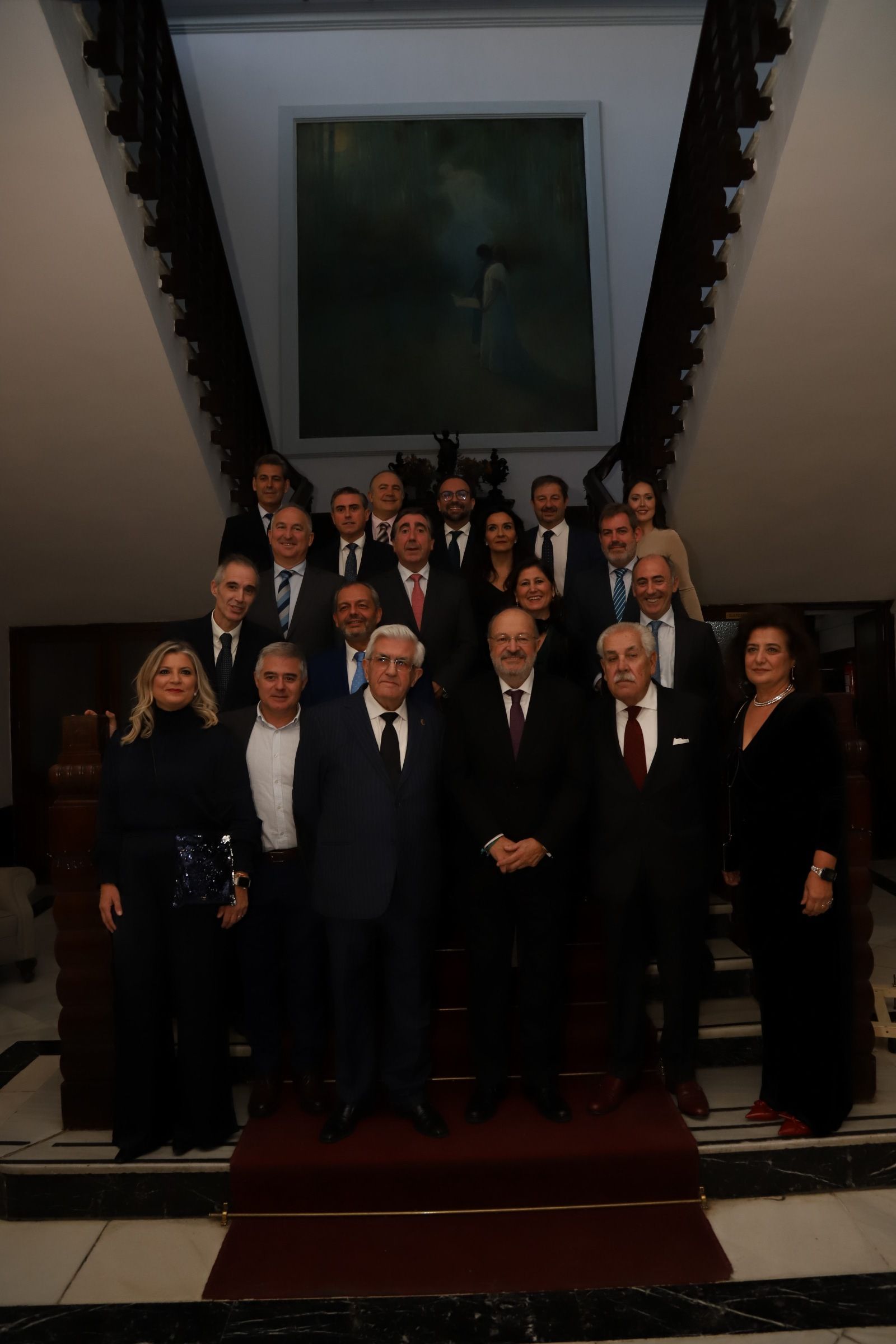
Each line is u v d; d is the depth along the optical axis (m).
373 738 2.75
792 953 2.73
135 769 2.73
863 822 3.01
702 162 4.39
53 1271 2.40
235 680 3.24
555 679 2.90
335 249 7.00
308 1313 2.20
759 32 3.52
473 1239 2.46
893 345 4.40
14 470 5.00
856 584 6.39
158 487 5.19
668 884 2.74
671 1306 2.21
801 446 5.01
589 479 5.94
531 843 2.65
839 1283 2.28
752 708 2.89
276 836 2.88
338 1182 2.58
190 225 4.68
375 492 4.49
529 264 7.00
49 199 3.72
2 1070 3.57
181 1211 2.63
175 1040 3.04
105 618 6.64
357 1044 2.73
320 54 7.05
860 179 3.70
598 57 7.06
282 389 6.89
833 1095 2.67
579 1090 2.95
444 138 7.03
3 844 6.65
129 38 3.75
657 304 5.29
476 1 7.01
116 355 4.38
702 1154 2.62
